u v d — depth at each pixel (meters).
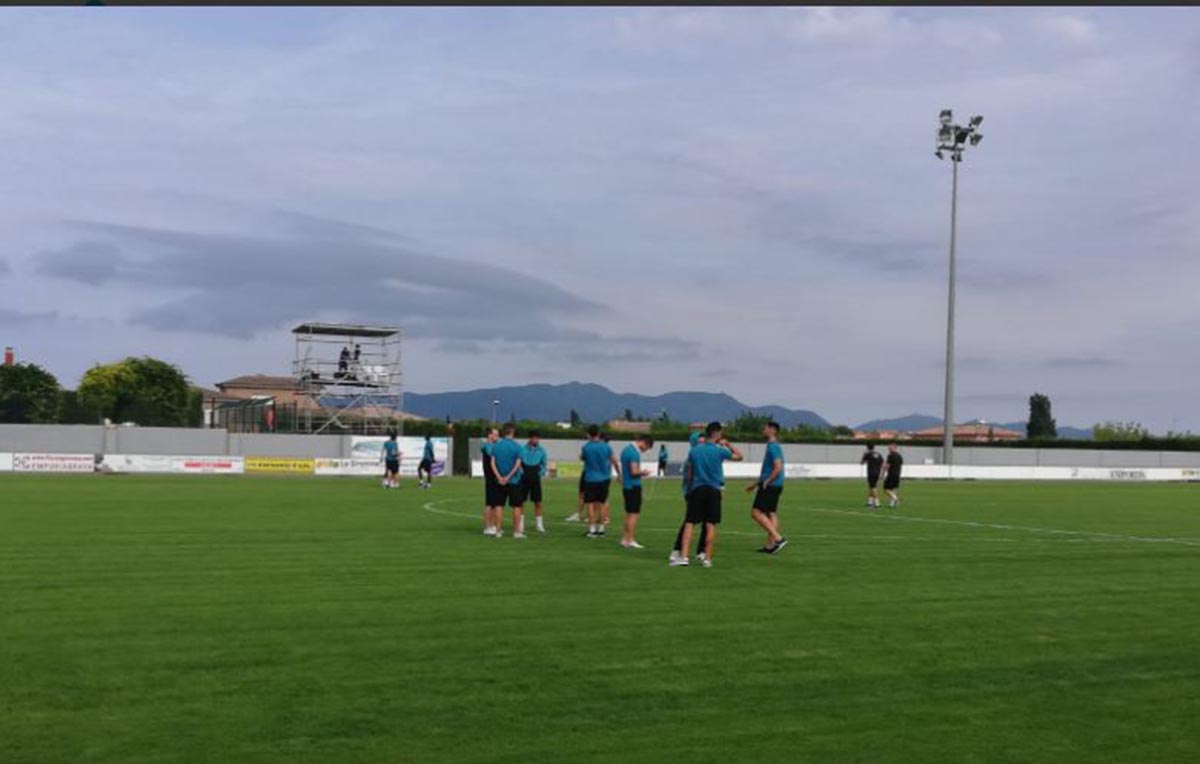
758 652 9.26
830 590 13.16
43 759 6.12
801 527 23.59
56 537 18.22
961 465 67.94
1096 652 9.57
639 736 6.73
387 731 6.74
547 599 11.98
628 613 11.12
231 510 25.28
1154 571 15.86
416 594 12.20
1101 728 7.10
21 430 53.41
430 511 26.27
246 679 8.01
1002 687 8.19
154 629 9.89
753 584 13.56
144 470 50.84
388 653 8.98
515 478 19.56
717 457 15.45
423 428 64.56
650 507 30.34
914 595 12.88
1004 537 21.50
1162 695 8.02
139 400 80.19
